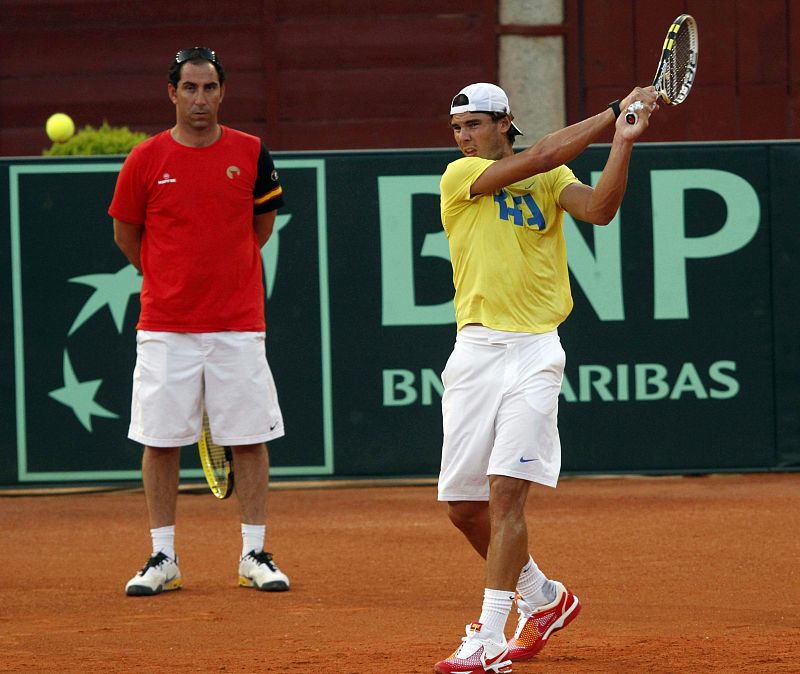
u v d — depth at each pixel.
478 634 16.30
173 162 23.31
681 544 27.19
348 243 34.50
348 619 20.48
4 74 53.22
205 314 23.56
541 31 53.09
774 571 24.30
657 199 34.84
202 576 24.84
